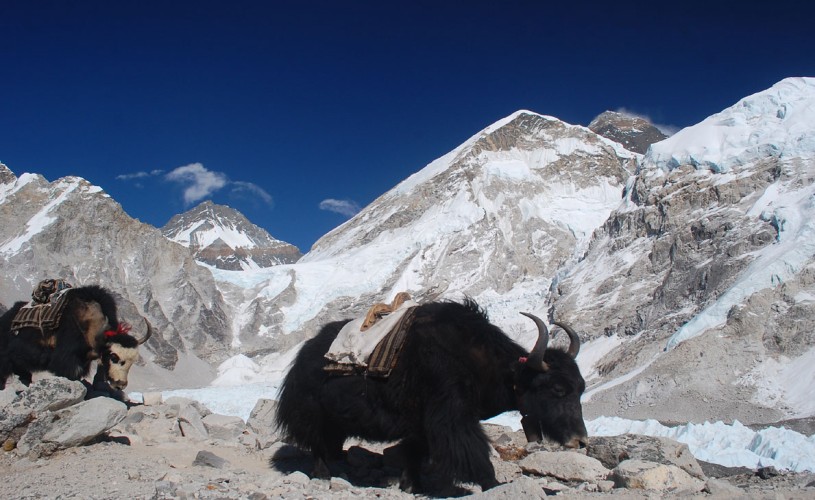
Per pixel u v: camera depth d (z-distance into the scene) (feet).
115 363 39.32
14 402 29.96
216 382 327.47
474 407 24.06
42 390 30.40
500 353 24.56
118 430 35.35
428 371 23.85
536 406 24.00
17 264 319.68
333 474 27.96
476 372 24.22
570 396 23.84
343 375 25.34
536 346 23.58
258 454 33.04
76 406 30.81
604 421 62.03
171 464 29.25
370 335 25.20
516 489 20.48
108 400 31.99
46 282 37.93
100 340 38.68
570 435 23.54
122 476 26.17
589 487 25.73
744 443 45.09
